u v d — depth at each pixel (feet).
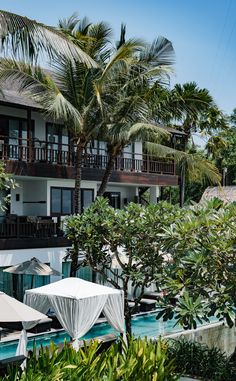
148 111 73.72
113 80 70.23
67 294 47.11
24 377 26.12
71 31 70.79
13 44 38.86
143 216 58.18
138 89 72.59
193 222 40.98
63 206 89.81
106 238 61.36
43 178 83.97
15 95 79.71
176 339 51.67
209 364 43.47
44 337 62.90
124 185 106.22
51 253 78.54
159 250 56.08
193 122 131.54
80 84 69.87
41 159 84.89
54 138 91.76
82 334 46.73
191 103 78.59
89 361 29.30
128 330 60.08
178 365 43.86
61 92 71.31
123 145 77.51
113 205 106.11
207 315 39.06
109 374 27.78
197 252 39.96
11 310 37.01
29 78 66.80
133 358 30.78
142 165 103.14
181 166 113.50
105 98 71.31
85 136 73.10
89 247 62.80
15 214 82.38
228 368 42.57
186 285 40.45
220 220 40.16
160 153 94.63
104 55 71.10
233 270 39.32
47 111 73.15
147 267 57.41
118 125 70.64
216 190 126.62
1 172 63.41
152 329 70.59
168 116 80.38
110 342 48.06
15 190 87.71
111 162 78.79
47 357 28.73
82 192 94.22
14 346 58.90
